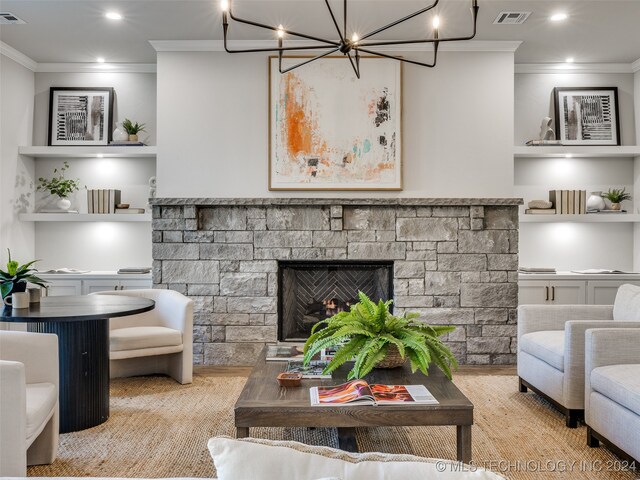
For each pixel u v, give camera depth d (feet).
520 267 16.65
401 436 9.58
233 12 12.76
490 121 15.02
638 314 10.47
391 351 8.86
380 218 14.90
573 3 12.30
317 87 14.87
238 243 14.96
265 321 14.94
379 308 8.76
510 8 12.57
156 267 14.98
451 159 14.99
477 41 14.67
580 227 16.84
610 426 8.40
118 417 10.61
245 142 14.98
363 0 12.17
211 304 14.97
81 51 15.44
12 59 15.33
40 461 8.33
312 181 14.92
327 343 8.57
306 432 9.81
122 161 16.84
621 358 9.04
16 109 15.57
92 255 16.89
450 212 14.93
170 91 14.96
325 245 14.89
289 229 14.90
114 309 10.00
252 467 3.05
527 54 15.67
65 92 16.57
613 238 16.85
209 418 10.56
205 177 14.97
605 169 16.78
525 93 16.69
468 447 7.31
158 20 13.32
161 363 13.88
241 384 12.94
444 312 14.90
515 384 12.99
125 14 12.94
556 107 16.53
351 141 14.90
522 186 16.79
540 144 15.78
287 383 8.13
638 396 7.68
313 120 14.90
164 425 10.16
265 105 15.02
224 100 14.98
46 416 7.77
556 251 16.83
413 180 15.01
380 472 3.01
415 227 14.90
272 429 9.95
